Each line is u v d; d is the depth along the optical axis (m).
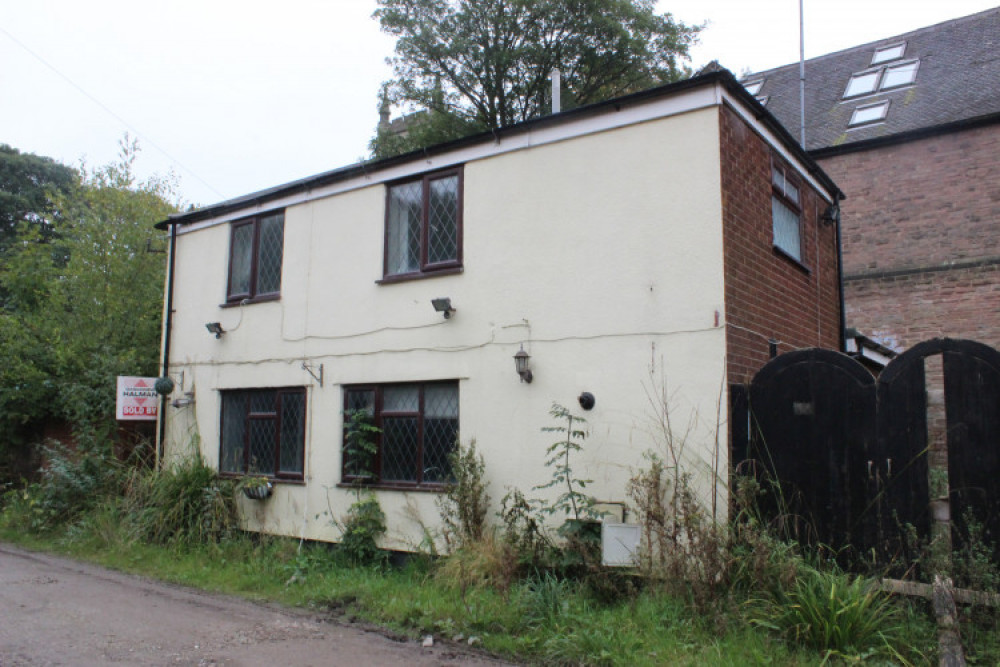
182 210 17.38
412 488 8.98
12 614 6.87
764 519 6.57
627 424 7.45
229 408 11.48
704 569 6.12
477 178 8.96
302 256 10.72
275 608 7.45
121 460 12.42
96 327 14.63
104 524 10.46
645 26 22.28
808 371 6.57
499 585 6.98
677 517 6.66
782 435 6.62
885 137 14.25
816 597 5.60
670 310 7.34
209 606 7.47
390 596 7.44
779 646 5.38
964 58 16.09
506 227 8.62
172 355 12.39
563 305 8.05
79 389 12.48
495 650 6.02
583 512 7.49
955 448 5.88
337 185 10.41
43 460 14.07
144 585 8.41
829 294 10.41
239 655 5.76
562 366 7.97
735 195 7.50
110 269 15.05
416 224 9.56
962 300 13.20
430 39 22.34
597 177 8.01
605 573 6.85
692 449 7.00
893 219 14.09
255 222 11.48
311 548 9.70
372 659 5.75
